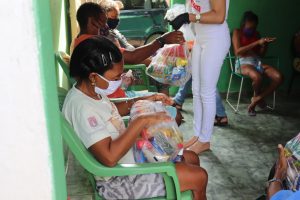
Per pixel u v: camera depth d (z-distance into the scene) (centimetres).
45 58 86
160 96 199
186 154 184
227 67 435
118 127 162
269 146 310
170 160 158
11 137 89
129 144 144
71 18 397
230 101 425
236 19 426
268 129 346
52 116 94
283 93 451
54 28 276
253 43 381
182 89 383
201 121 282
